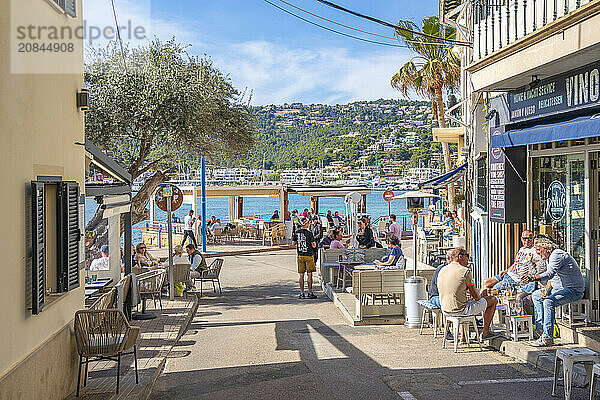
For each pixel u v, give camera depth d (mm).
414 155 172500
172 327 13078
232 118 20609
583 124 9578
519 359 9758
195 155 20312
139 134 19000
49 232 7785
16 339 6387
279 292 19234
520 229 13516
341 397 8094
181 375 9453
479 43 12680
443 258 21328
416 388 8398
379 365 9664
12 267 6336
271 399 8086
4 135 6188
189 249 19078
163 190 17219
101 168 12555
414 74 31219
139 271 16891
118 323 8500
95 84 18562
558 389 8125
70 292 8297
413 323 12672
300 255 17781
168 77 18453
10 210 6328
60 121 7988
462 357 10023
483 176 16766
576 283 10016
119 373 8594
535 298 10297
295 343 11484
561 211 11820
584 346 9766
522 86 12219
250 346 11352
